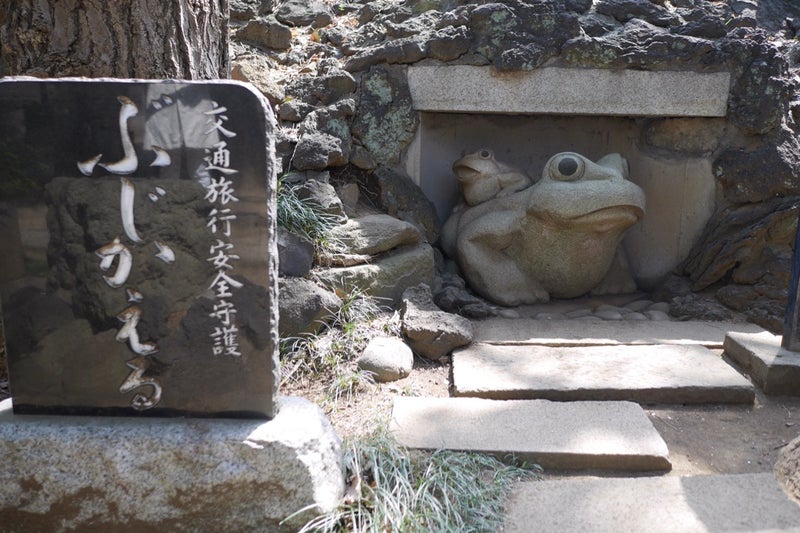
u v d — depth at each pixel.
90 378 2.18
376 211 4.17
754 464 2.52
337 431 2.66
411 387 3.04
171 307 2.13
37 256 2.12
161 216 2.09
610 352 3.33
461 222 4.29
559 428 2.61
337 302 3.38
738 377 3.02
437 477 2.28
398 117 4.21
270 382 2.16
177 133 2.04
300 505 2.11
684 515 2.15
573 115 4.39
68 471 2.09
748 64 4.12
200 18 3.20
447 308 3.89
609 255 4.03
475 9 4.16
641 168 4.43
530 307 4.12
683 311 3.94
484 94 4.18
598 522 2.13
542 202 3.80
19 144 2.06
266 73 4.39
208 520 2.12
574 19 4.12
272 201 2.12
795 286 3.12
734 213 4.11
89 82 2.02
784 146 4.04
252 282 2.11
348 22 4.92
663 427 2.77
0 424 2.14
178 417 2.20
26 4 3.01
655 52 4.11
